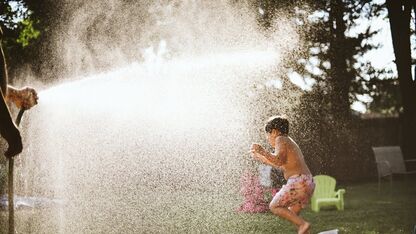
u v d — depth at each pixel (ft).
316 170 55.06
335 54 55.42
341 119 56.24
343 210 29.84
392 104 84.33
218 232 22.77
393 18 56.44
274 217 27.14
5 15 51.65
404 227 23.20
